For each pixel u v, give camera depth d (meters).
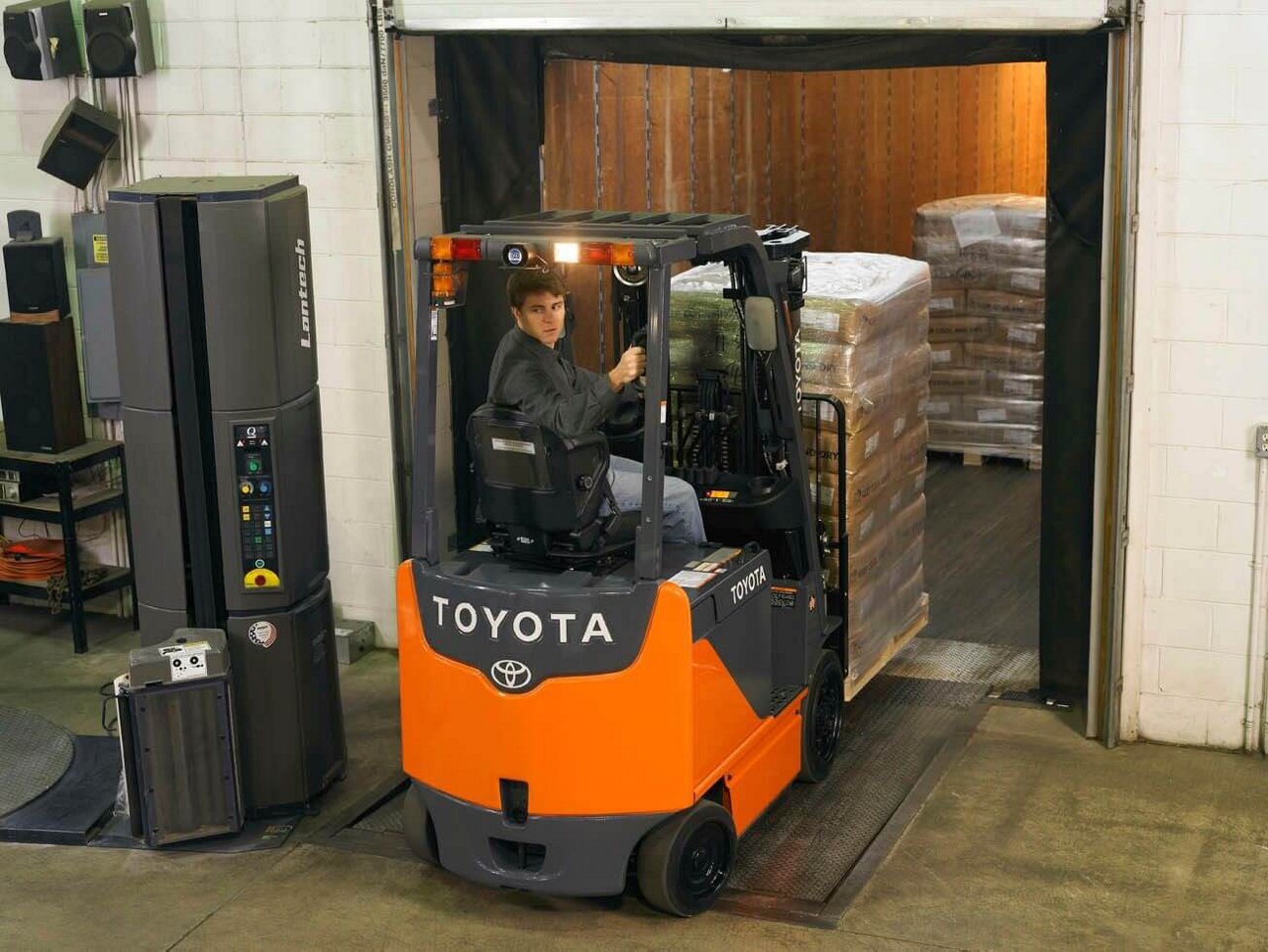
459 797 5.12
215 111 7.15
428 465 5.10
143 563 5.75
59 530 8.13
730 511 5.76
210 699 5.54
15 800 5.90
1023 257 9.84
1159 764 6.11
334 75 6.89
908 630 6.96
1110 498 6.05
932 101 11.52
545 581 4.94
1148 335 5.92
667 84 8.91
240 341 5.45
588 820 4.94
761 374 5.75
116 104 7.31
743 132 10.06
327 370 7.25
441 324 7.22
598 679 4.84
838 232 11.28
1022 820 5.69
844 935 4.98
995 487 9.77
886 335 6.29
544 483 4.91
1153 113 5.73
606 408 4.79
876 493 6.37
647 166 8.73
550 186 7.64
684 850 5.00
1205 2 5.60
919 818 5.73
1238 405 5.88
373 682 7.14
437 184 7.15
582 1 6.18
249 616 5.69
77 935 5.09
